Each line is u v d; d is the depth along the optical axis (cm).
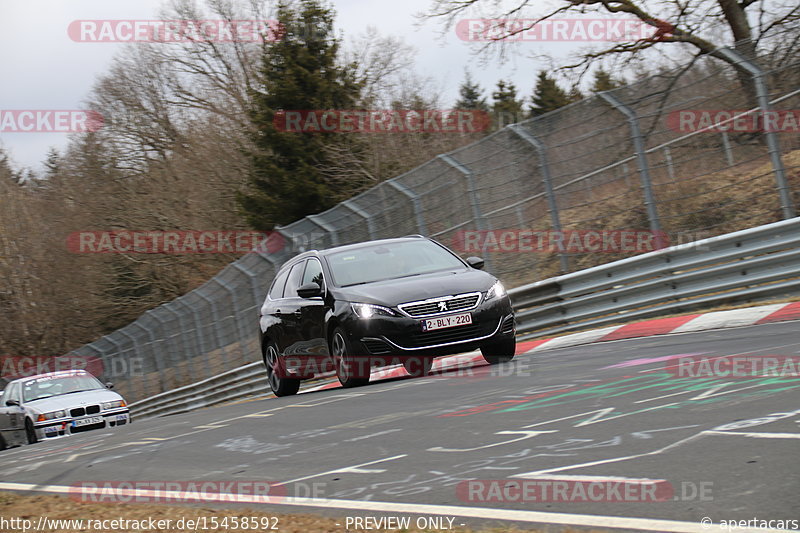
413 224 6769
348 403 3694
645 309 5394
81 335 17675
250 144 16175
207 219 16400
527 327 6050
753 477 1688
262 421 3628
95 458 3378
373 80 15600
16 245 17250
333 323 4297
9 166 17988
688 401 2534
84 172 17400
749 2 8962
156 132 17650
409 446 2506
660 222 5397
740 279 4953
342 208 7369
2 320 17325
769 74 4947
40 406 6756
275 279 5328
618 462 1956
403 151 13462
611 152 5603
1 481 3152
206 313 9212
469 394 3366
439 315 4091
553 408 2761
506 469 2048
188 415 4991
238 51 17550
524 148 6016
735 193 5316
